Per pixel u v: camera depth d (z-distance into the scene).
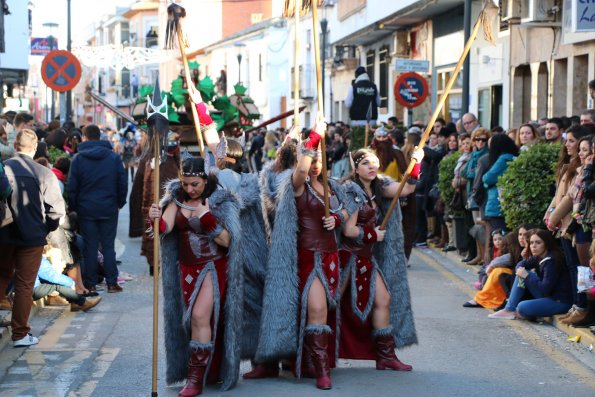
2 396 7.05
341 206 7.21
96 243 11.37
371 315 7.57
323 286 7.11
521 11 19.02
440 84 27.97
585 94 18.77
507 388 7.19
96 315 10.18
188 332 7.05
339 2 37.25
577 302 9.24
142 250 12.87
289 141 7.50
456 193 14.30
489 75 23.50
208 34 68.94
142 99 11.41
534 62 20.69
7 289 9.60
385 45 33.88
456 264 14.02
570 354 8.38
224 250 7.04
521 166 10.88
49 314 10.24
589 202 8.54
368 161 7.46
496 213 12.12
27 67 30.27
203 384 6.97
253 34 55.41
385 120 34.25
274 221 7.17
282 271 7.09
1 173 7.82
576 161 9.32
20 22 30.00
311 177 7.18
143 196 12.71
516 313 9.93
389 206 7.66
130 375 7.64
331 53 41.19
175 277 7.12
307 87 47.31
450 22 26.77
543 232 9.73
